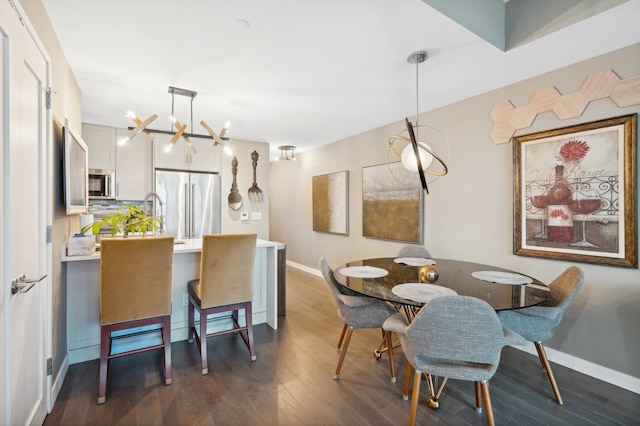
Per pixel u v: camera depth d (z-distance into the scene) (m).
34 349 1.52
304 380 2.11
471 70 2.38
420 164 2.01
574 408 1.83
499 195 2.75
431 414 1.78
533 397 1.94
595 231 2.15
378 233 4.00
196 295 2.35
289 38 1.94
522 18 1.99
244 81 2.58
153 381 2.08
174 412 1.77
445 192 3.21
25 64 1.36
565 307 1.85
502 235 2.73
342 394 1.96
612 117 2.07
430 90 2.79
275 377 2.14
